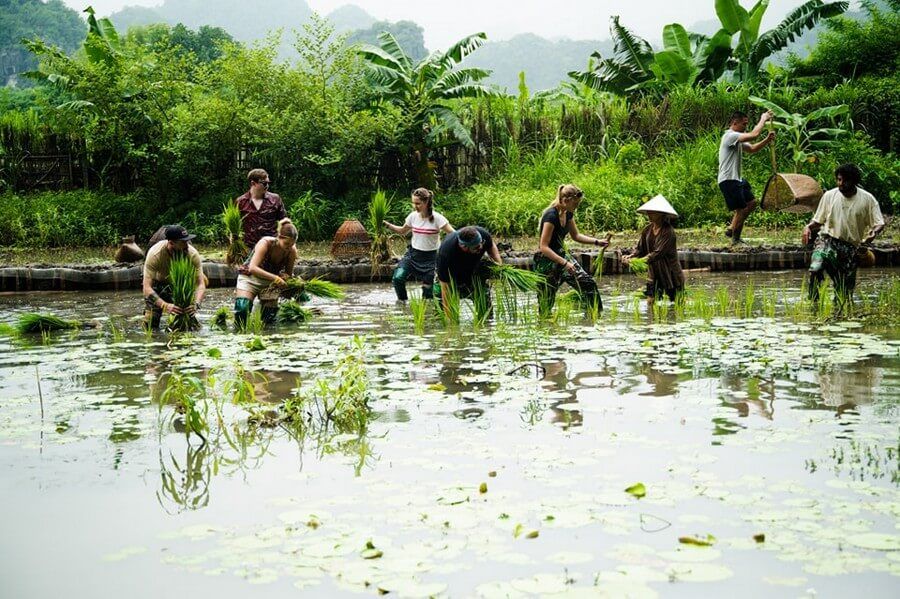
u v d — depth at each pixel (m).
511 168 20.34
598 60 23.67
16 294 11.45
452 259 8.00
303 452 4.16
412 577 2.74
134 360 6.56
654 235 8.58
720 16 21.50
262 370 6.07
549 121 21.31
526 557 2.85
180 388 4.68
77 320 8.87
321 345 7.04
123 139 19.78
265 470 3.89
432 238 10.00
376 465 3.91
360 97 20.45
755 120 20.41
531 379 5.59
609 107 21.41
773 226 17.22
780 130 19.31
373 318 8.72
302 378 5.76
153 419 4.85
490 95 20.52
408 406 4.98
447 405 4.97
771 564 2.80
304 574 2.80
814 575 2.71
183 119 19.52
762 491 3.42
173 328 7.98
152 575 2.84
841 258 8.30
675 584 2.67
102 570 2.89
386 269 12.41
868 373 5.52
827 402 4.80
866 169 18.55
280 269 8.65
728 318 7.98
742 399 4.92
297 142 19.36
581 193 8.33
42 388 5.62
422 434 4.38
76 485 3.74
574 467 3.78
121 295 11.25
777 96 20.30
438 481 3.65
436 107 20.00
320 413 4.90
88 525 3.29
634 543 2.96
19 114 22.03
